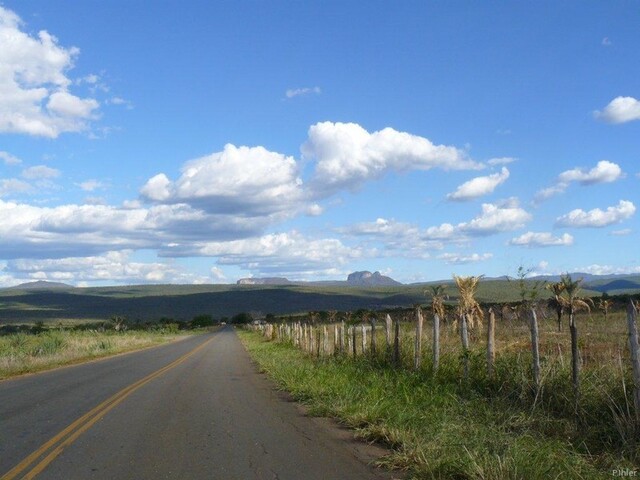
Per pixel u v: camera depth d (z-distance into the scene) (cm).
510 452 710
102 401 1382
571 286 1934
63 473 749
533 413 900
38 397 1471
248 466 774
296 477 721
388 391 1182
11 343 3812
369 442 907
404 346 1573
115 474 743
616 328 1656
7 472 755
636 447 722
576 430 824
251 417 1142
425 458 736
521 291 1445
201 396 1462
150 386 1697
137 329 9475
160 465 784
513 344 1350
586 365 1003
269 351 3209
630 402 798
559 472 661
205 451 859
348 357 1853
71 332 6228
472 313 2061
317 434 973
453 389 1116
